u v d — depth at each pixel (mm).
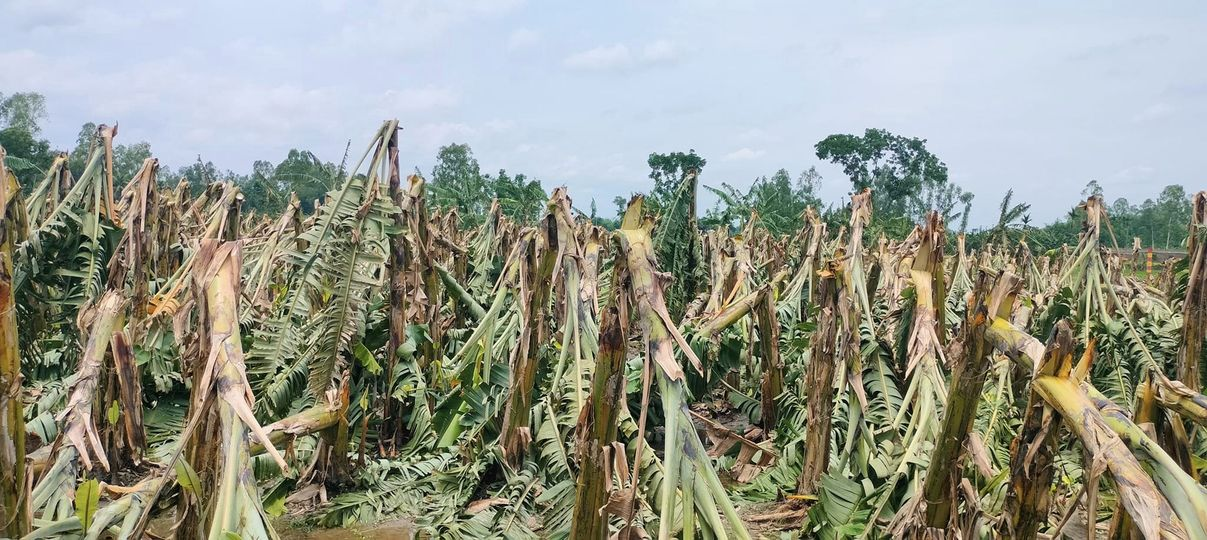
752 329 8430
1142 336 7820
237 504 2486
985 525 3463
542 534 4930
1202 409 2533
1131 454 2137
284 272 8609
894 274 8508
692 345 7129
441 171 28812
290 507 5473
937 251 5285
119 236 6949
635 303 3080
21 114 36000
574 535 3439
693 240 10000
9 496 2459
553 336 7418
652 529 4176
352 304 5641
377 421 6656
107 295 4480
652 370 3002
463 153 29125
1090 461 2359
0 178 2348
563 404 5742
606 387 3270
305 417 3824
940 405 5172
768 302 6859
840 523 4711
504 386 6434
